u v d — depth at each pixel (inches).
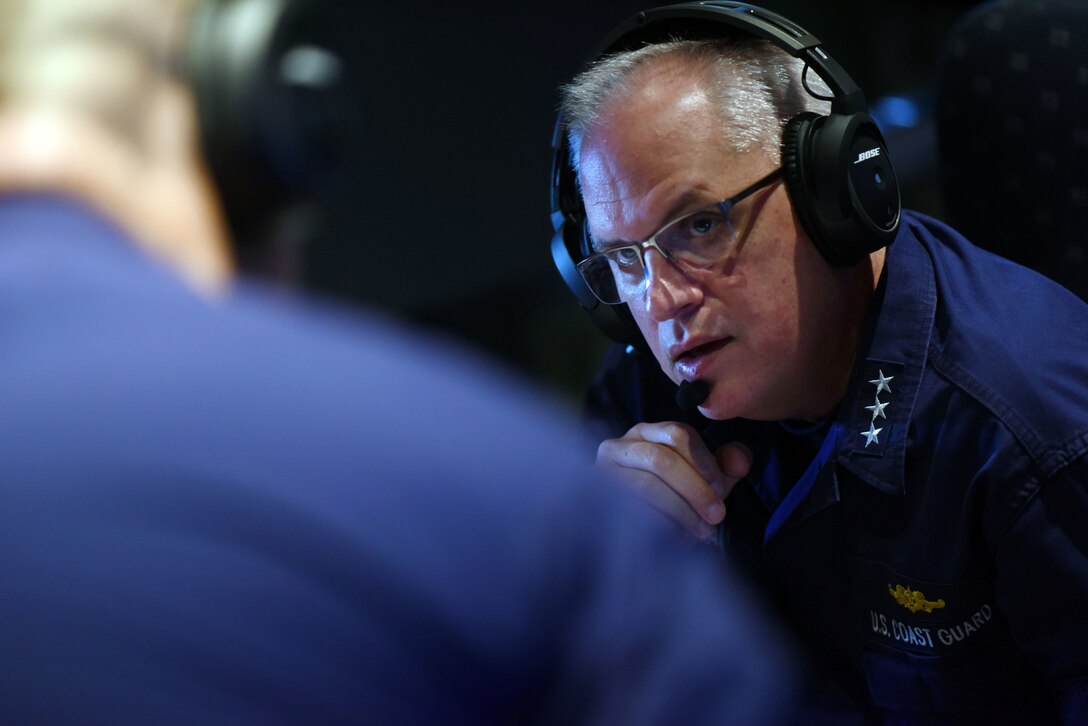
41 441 31.0
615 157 76.7
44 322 32.7
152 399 31.7
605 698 33.3
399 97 183.6
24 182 34.5
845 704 87.0
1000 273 80.7
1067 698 74.6
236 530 30.5
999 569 74.6
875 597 81.5
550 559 32.9
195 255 37.2
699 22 81.5
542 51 199.3
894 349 77.0
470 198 193.5
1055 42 98.2
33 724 28.5
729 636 35.7
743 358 77.4
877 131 75.4
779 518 82.9
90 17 37.1
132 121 36.8
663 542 36.1
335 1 173.2
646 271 76.9
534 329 201.0
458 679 31.0
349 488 31.6
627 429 97.6
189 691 29.0
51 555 29.8
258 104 38.6
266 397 32.5
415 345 37.7
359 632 30.3
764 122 75.3
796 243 75.5
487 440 34.0
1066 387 72.8
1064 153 98.3
